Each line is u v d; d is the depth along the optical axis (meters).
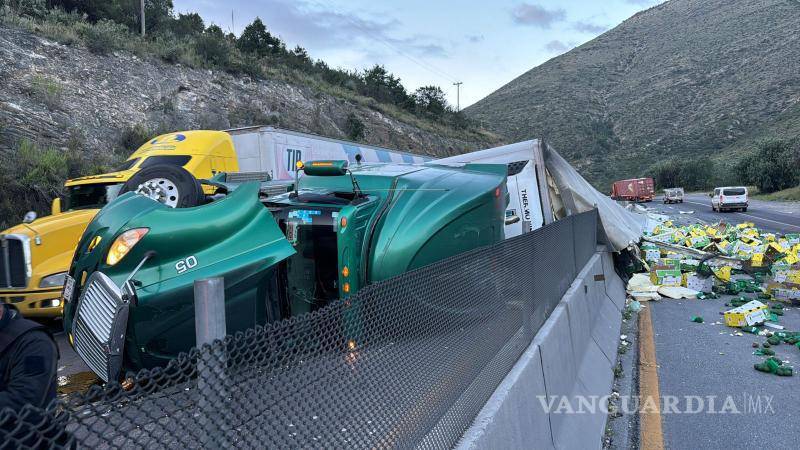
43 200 14.00
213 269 4.52
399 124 45.06
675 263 11.87
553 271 5.75
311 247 5.89
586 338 6.61
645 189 62.41
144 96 24.25
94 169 16.45
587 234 9.30
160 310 4.32
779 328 8.38
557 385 4.70
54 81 20.92
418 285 2.82
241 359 1.86
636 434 5.01
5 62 19.95
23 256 7.47
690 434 4.96
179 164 10.95
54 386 2.20
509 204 11.75
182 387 1.70
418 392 2.73
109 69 24.03
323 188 6.75
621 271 12.33
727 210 39.53
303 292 5.69
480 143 57.22
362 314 2.38
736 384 6.14
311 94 37.25
